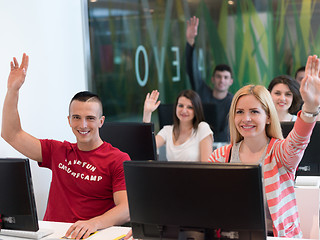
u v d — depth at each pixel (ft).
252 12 17.87
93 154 9.20
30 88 13.80
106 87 18.19
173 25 18.37
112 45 18.20
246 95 7.89
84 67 17.11
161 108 17.11
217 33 18.17
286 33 17.74
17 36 13.19
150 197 6.34
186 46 18.35
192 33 18.30
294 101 13.73
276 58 17.89
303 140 7.25
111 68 18.21
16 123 9.37
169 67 18.52
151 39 18.45
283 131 10.54
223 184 5.91
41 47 14.34
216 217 6.04
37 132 14.08
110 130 11.29
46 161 9.66
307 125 7.14
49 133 14.69
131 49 18.45
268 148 7.86
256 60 18.02
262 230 5.94
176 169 6.10
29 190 7.43
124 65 18.44
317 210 10.51
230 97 18.17
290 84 13.66
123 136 11.21
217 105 18.24
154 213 6.38
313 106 7.04
